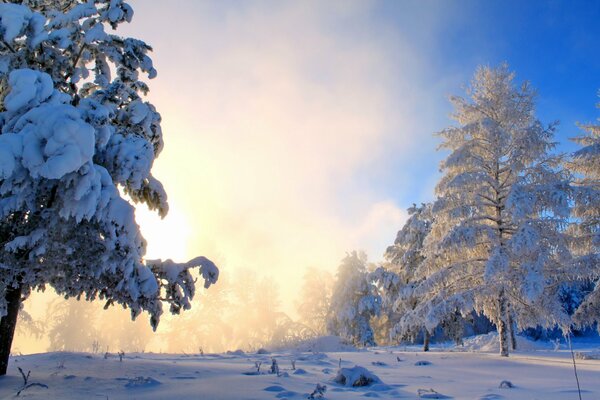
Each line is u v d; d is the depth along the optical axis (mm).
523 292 14977
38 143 5984
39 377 6605
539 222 16469
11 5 7547
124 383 6113
